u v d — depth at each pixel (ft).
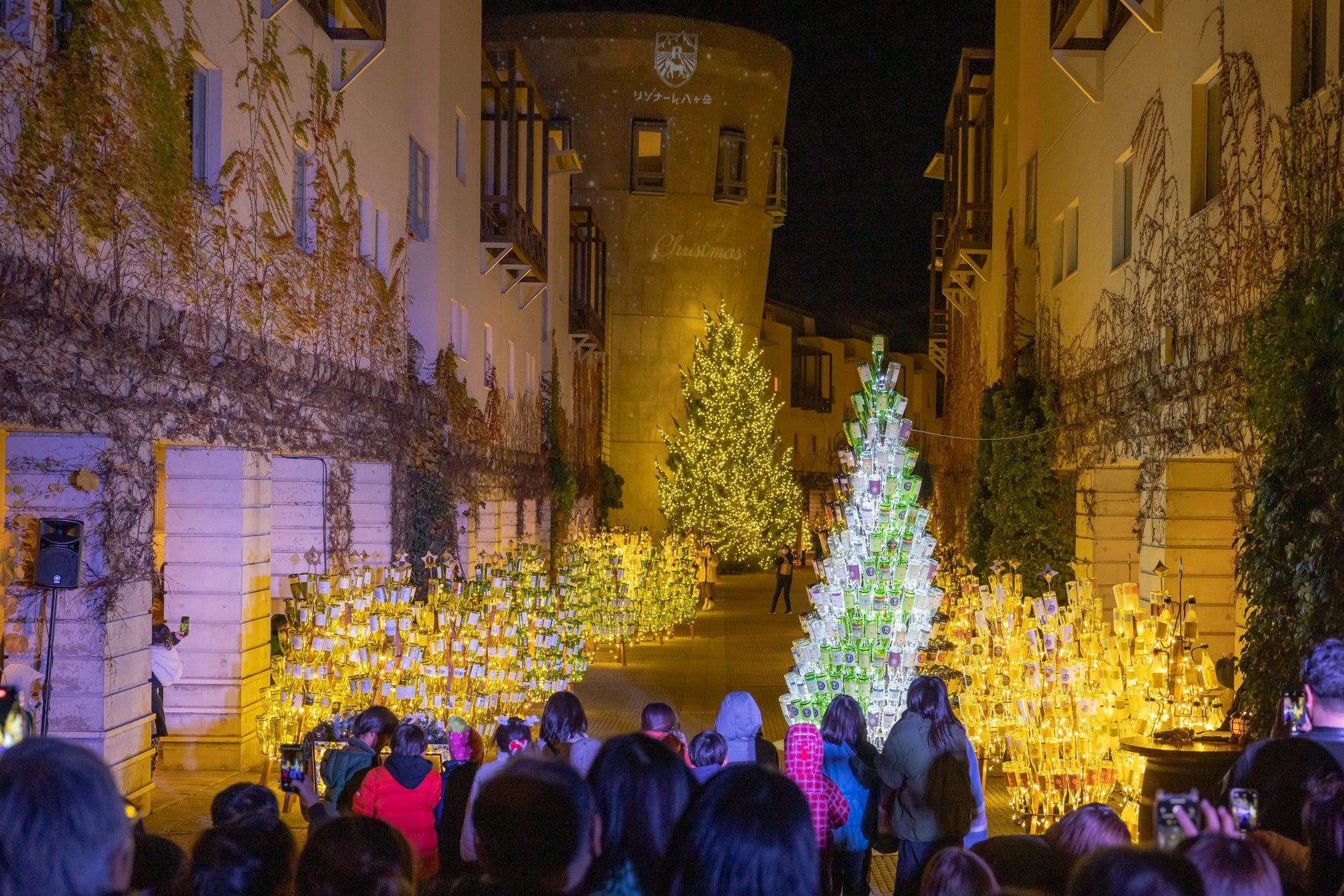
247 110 36.27
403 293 54.03
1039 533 58.03
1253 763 13.01
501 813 8.64
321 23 43.04
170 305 31.12
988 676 35.24
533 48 143.95
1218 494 41.04
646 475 149.89
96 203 26.94
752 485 146.41
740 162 150.30
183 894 10.50
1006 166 72.02
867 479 30.91
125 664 29.25
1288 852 11.41
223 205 34.32
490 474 70.49
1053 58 52.95
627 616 67.67
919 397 229.45
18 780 7.46
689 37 143.84
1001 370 70.85
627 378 149.07
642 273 147.95
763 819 8.26
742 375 146.10
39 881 7.27
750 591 126.82
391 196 52.37
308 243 42.42
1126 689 30.07
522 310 82.64
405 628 36.50
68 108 25.79
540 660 47.26
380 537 51.31
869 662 29.68
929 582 30.32
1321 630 24.93
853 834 23.27
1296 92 30.04
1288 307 27.30
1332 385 25.04
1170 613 30.60
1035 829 27.66
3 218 23.56
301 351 41.11
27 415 24.45
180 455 36.78
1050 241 60.39
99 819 7.53
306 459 45.19
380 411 49.98
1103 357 49.44
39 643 28.09
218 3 34.04
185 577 36.81
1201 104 38.32
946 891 10.82
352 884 10.34
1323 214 27.84
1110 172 48.67
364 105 48.29
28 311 24.25
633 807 9.48
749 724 22.74
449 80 60.95
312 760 25.80
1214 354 35.78
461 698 36.24
